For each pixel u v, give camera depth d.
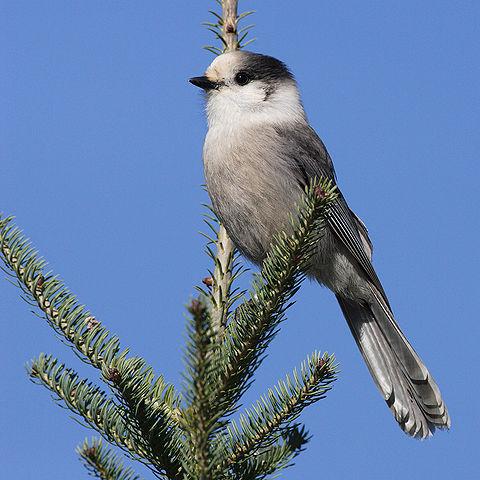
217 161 9.90
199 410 4.66
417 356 9.36
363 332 10.05
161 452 5.30
